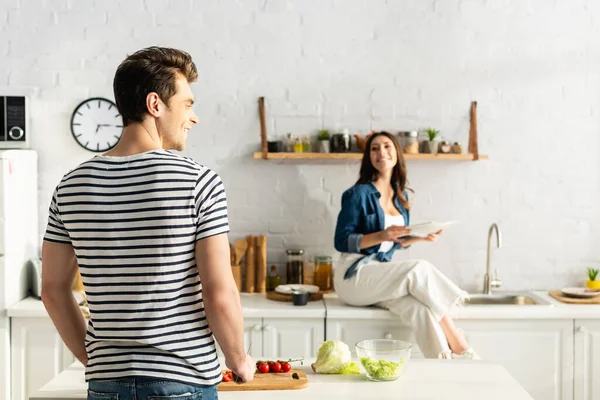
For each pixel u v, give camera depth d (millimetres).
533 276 4785
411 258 4777
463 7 4688
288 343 4219
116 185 1770
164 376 1736
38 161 4688
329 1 4680
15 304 4277
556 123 4730
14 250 4297
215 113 4715
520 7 4695
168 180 1755
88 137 4691
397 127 4719
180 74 1896
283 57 4695
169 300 1745
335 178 4762
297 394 2578
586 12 4703
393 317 4180
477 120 4723
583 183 4750
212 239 1771
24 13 4637
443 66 4707
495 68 4707
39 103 4672
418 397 2527
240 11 4676
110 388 1758
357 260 4316
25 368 4223
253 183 4754
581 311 4215
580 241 4770
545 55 4703
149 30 4672
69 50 4664
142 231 1741
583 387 4262
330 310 4199
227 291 1770
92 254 1766
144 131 1866
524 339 4242
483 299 4633
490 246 4672
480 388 2625
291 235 4777
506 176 4750
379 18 4688
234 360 1863
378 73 4703
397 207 4500
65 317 1971
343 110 4711
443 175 4754
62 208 1815
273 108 4715
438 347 4012
